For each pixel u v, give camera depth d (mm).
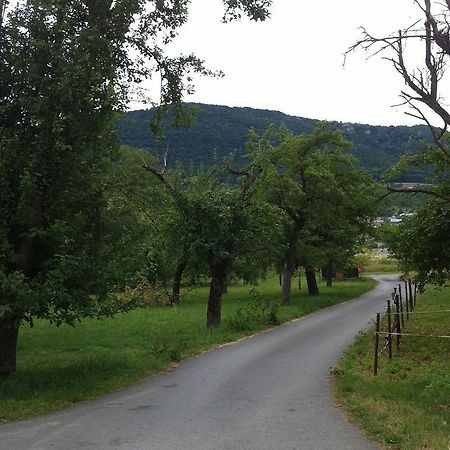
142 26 13016
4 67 11758
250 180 22312
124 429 7926
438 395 9453
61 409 9406
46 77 11406
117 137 13328
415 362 13578
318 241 38031
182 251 21953
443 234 17406
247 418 8430
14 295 10250
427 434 7070
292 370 12719
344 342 17391
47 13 11719
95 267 11453
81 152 11938
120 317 26953
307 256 32844
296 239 32500
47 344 18375
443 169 18281
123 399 10109
